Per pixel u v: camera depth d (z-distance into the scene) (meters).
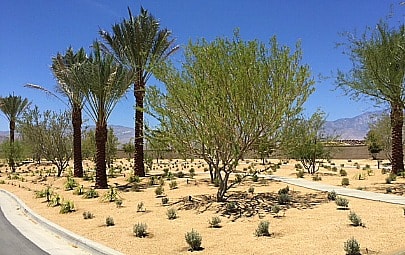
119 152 65.75
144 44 25.38
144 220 14.60
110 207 17.94
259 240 10.72
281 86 15.34
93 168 46.81
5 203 22.95
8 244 11.94
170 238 11.72
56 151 38.34
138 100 26.59
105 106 24.83
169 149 16.86
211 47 15.45
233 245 10.47
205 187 21.80
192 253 10.05
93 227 13.98
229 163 16.97
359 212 13.55
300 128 17.58
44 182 33.06
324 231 11.13
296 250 9.59
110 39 26.05
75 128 33.28
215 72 15.09
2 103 47.50
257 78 15.06
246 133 15.72
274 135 16.33
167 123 16.17
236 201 16.84
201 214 14.94
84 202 20.02
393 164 26.02
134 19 25.72
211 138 15.87
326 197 17.09
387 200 16.03
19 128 42.16
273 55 15.39
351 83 20.11
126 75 24.77
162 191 20.61
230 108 15.25
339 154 56.09
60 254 10.69
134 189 22.94
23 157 48.12
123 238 11.98
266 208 15.15
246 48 15.23
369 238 10.23
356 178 24.61
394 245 9.60
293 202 16.11
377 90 19.73
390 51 18.72
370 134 48.50
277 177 26.38
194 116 15.89
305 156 29.12
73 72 24.89
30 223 16.25
